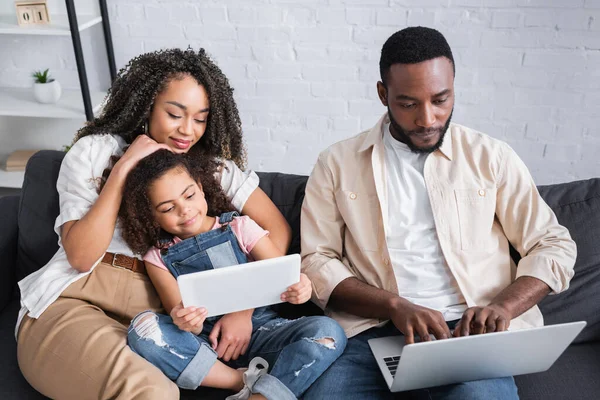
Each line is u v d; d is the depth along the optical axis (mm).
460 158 1517
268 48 2727
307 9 2631
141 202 1442
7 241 1657
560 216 1579
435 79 1387
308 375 1359
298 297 1377
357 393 1350
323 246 1541
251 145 2955
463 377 1285
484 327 1329
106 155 1550
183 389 1418
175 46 2768
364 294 1437
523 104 2715
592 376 1442
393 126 1497
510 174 1500
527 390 1408
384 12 2600
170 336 1341
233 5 2656
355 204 1530
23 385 1404
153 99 1520
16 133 2967
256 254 1531
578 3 2486
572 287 1539
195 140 1593
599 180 1634
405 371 1196
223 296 1314
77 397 1303
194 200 1460
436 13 2578
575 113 2701
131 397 1245
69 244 1432
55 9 2713
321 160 1586
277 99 2830
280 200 1711
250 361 1419
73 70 2842
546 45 2580
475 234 1493
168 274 1486
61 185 1547
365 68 2719
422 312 1338
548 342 1222
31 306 1430
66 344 1327
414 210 1510
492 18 2557
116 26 2744
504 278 1499
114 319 1479
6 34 2770
